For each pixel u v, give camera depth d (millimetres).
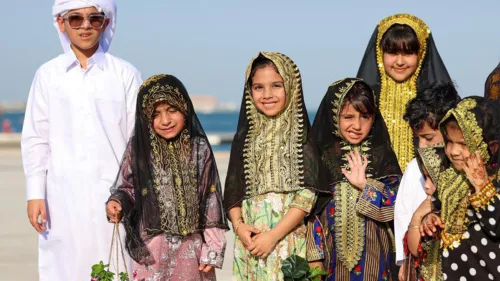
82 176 6320
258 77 5840
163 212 5930
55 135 6387
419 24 6539
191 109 6062
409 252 5371
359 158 5895
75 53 6461
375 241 5840
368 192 5773
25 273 9109
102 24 6359
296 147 5863
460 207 4875
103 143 6352
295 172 5824
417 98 5512
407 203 5527
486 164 4789
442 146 5324
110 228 6340
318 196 5863
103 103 6391
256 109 5961
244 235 5797
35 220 6367
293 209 5770
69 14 6277
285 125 5895
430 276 5156
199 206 6035
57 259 6426
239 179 5945
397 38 6418
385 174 5898
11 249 10562
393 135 6418
